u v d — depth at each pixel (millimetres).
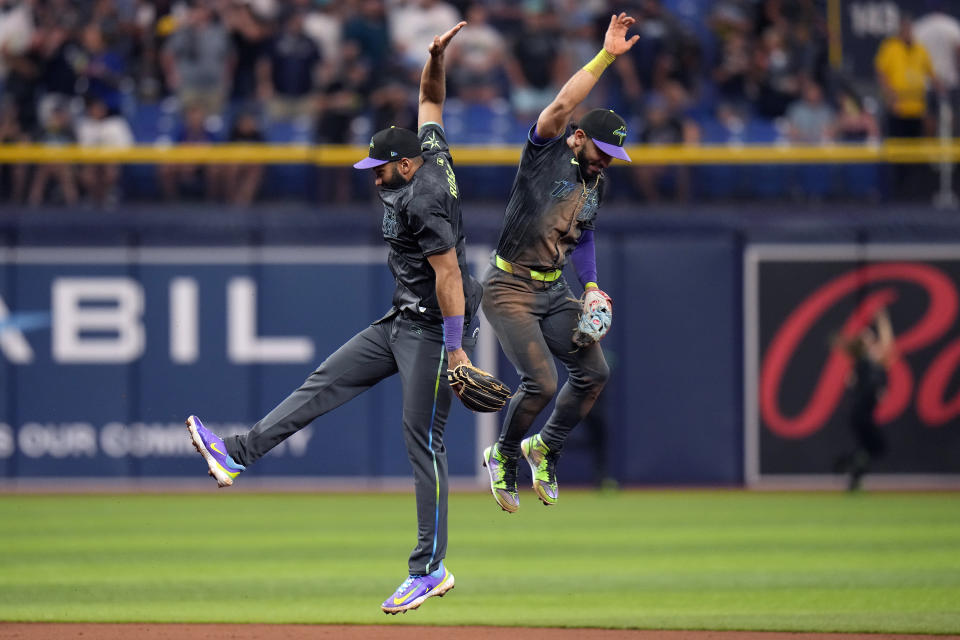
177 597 29953
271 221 53406
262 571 34000
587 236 23062
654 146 56312
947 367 53688
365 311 53469
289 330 53344
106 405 52969
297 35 58531
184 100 57781
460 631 25531
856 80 58625
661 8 60562
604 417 52875
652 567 34812
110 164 54688
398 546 38469
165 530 41969
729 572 33875
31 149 53969
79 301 52969
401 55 59812
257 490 53156
